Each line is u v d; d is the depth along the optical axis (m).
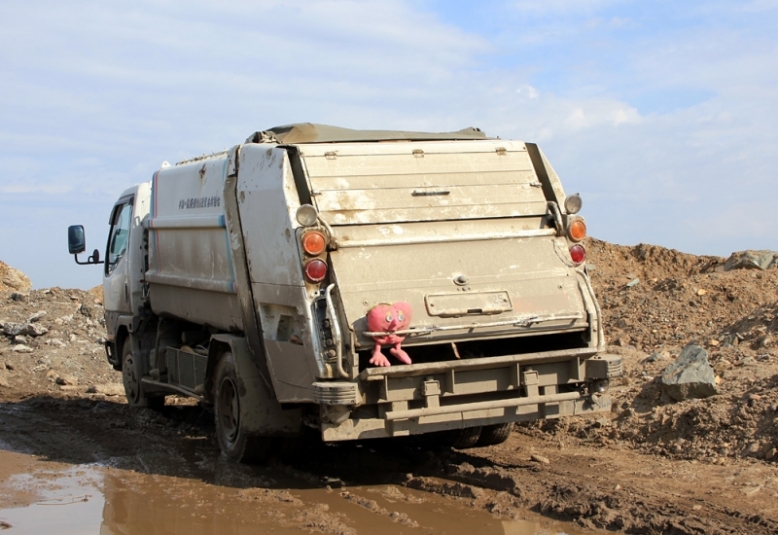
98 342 16.81
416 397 6.59
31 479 7.78
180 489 7.30
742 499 6.16
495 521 6.04
